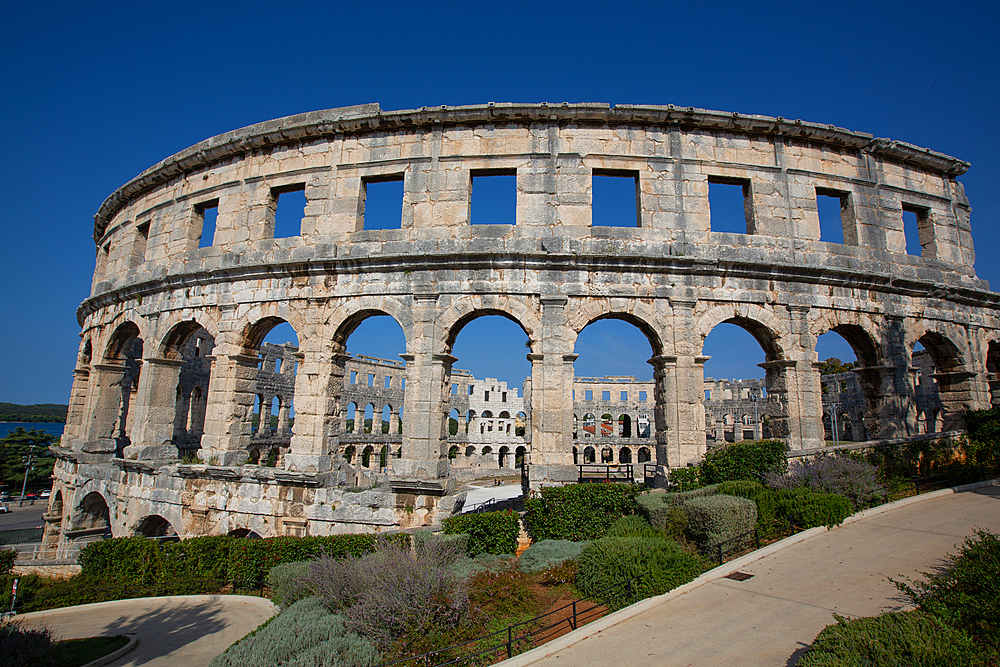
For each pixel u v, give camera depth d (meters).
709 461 22.02
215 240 27.31
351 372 66.19
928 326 27.95
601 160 24.66
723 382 82.06
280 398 56.34
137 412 27.61
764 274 24.41
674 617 12.06
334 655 9.89
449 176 24.70
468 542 17.59
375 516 21.50
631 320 24.34
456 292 23.31
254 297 25.39
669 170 24.91
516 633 12.17
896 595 11.91
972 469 22.92
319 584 13.49
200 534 23.75
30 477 75.94
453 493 22.16
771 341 24.92
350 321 24.47
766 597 12.59
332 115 26.06
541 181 24.33
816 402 24.30
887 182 28.23
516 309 23.16
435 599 12.33
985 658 7.95
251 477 23.09
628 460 80.06
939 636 7.96
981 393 29.12
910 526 16.83
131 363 43.50
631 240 24.00
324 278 24.53
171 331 27.58
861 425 63.25
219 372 25.36
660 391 23.80
